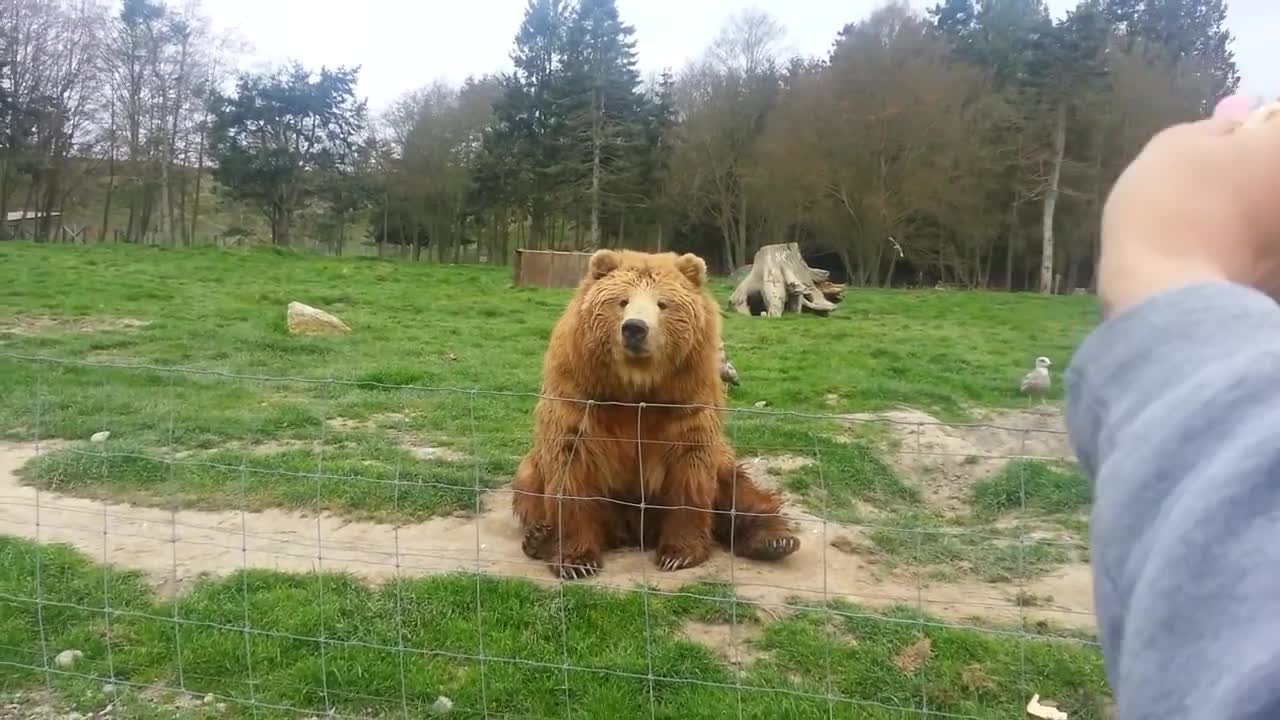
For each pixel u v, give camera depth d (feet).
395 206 150.71
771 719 11.21
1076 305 77.00
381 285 70.08
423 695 11.75
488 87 149.79
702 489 15.75
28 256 76.64
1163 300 2.03
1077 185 113.39
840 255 134.72
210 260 85.87
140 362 33.53
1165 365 1.92
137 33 127.24
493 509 19.17
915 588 15.53
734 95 132.26
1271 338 1.81
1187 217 2.25
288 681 11.98
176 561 15.96
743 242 135.64
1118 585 1.84
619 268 15.75
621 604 14.02
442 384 31.45
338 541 17.16
